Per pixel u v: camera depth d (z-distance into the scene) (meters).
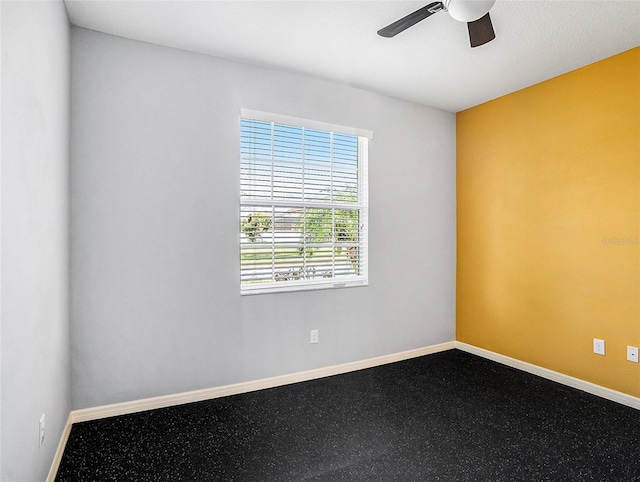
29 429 1.41
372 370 3.26
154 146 2.48
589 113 2.76
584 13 2.12
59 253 1.94
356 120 3.24
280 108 2.89
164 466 1.87
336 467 1.87
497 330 3.46
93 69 2.32
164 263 2.51
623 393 2.58
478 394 2.75
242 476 1.79
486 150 3.55
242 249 2.83
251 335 2.80
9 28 1.21
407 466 1.88
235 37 2.41
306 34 2.37
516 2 2.02
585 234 2.79
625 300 2.57
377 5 2.07
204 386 2.64
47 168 1.68
